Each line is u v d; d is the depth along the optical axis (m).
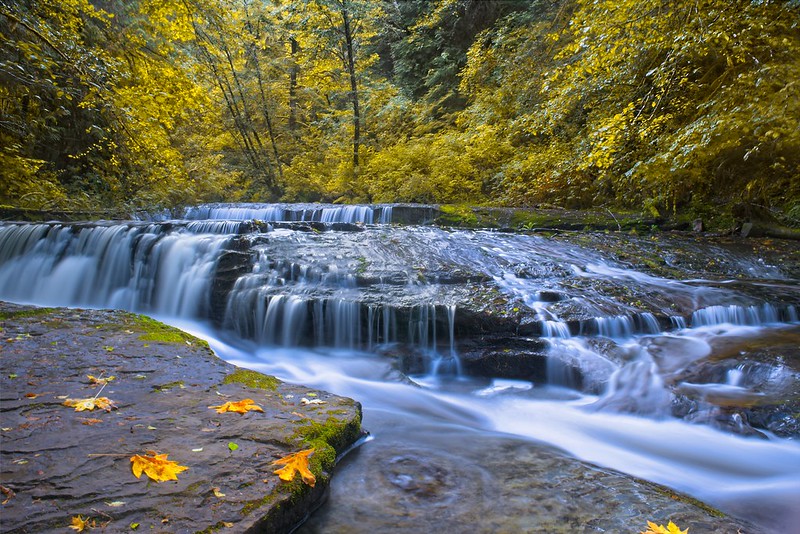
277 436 2.22
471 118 13.48
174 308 5.66
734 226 7.70
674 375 3.64
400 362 4.36
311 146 18.42
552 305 4.72
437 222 8.99
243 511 1.66
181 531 1.52
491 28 16.08
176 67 9.88
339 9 14.48
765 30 5.75
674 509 2.05
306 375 4.11
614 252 6.60
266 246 5.98
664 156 6.55
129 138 9.26
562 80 9.00
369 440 2.80
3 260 6.73
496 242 6.80
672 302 4.85
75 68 7.70
